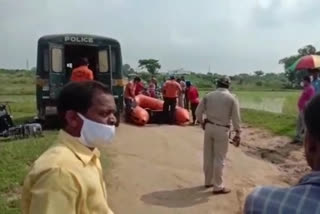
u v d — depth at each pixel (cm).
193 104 1802
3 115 1327
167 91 1761
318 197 176
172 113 1772
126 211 738
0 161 875
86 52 1588
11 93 4491
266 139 1600
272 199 186
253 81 9612
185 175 969
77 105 252
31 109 2458
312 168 194
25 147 1012
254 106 3528
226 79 852
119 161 1035
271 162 1265
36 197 222
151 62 5884
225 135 835
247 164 1180
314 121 189
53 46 1455
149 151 1184
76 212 229
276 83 8981
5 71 8406
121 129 1509
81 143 253
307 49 5962
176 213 739
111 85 1545
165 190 855
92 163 251
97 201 239
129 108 1684
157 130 1554
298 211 177
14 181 766
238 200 815
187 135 1490
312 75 1377
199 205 780
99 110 254
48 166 229
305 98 1368
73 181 228
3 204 667
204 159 872
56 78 1453
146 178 920
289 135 1606
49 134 1290
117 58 1582
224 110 830
